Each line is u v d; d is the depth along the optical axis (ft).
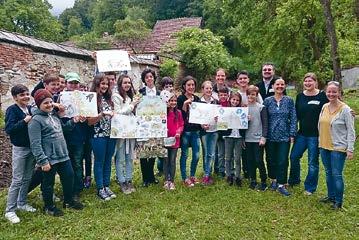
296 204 17.97
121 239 14.40
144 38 97.45
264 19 58.03
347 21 37.40
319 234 15.01
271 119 19.67
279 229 15.48
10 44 30.81
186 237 14.66
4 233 14.82
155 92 20.71
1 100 30.09
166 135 19.39
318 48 56.39
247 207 17.66
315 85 19.11
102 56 21.91
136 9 151.23
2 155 25.34
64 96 17.47
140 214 16.70
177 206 17.63
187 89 20.66
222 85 21.47
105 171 18.95
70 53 36.37
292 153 20.17
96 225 15.58
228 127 20.03
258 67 71.67
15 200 16.38
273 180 20.34
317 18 49.78
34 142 15.58
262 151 20.03
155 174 23.52
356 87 72.84
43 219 16.06
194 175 21.16
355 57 38.27
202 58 72.79
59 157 16.48
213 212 17.04
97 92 18.44
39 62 33.60
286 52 59.06
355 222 16.10
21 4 118.62
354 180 21.74
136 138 19.51
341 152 17.24
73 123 17.43
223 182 21.35
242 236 14.88
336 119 17.24
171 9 151.84
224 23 127.75
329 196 18.26
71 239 14.52
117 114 18.58
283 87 19.60
